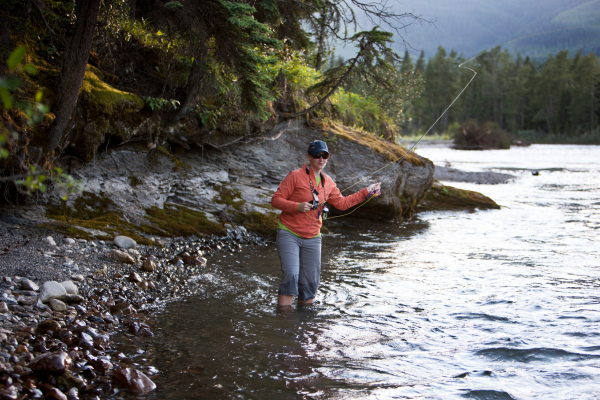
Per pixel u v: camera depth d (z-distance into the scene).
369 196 4.98
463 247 7.70
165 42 7.81
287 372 3.21
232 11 6.13
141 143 7.87
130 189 7.67
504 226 9.85
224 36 6.40
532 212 11.82
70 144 6.79
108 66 7.73
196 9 6.27
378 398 2.86
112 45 7.76
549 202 13.57
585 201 13.72
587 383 3.02
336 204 5.03
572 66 90.75
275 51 10.16
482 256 7.02
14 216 6.34
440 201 12.48
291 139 9.98
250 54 6.53
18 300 4.02
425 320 4.30
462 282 5.58
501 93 97.12
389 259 6.84
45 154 6.07
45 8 6.06
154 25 7.06
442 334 3.95
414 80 15.26
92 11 5.81
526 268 6.23
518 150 49.22
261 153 9.62
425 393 2.92
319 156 4.63
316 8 9.80
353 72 8.81
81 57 5.91
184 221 7.84
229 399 2.80
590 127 83.06
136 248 6.47
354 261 6.70
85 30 5.85
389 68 8.52
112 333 3.80
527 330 3.98
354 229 9.48
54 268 5.03
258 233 8.23
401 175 10.55
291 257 4.68
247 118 9.05
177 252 6.66
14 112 5.63
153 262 5.86
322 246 7.73
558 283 5.45
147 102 7.50
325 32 10.77
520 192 15.95
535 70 109.00
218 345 3.66
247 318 4.32
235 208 8.56
